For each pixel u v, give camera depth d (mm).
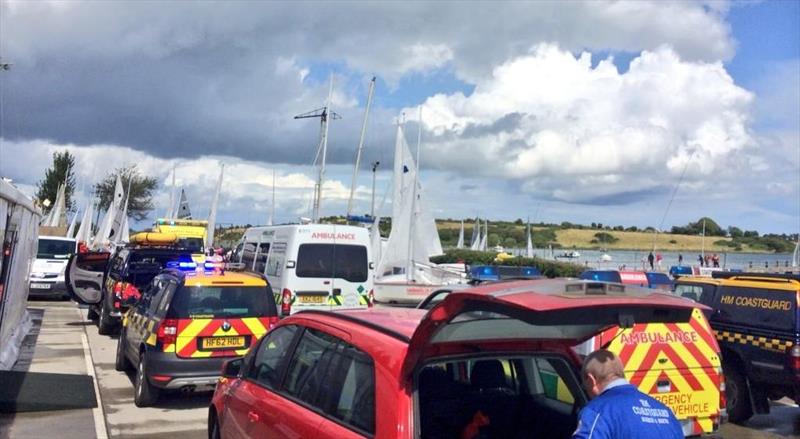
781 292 8789
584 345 5941
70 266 16125
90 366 11258
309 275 13688
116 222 36812
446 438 3816
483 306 3018
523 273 21469
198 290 8688
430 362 3441
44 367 10992
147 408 8758
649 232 102125
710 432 6625
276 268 14195
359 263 14156
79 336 14727
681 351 6566
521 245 90875
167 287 9156
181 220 30453
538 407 4098
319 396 3990
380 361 3547
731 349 9203
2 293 9672
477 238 58031
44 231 37781
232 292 8867
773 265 49625
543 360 4035
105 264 16812
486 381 4121
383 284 23312
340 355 3982
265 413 4438
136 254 14914
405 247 25203
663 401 6426
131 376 10656
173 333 8438
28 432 7465
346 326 4102
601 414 3246
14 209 10297
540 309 2826
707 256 53938
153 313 9117
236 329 8680
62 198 42875
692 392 6566
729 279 9602
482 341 3553
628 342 6309
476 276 21141
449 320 3150
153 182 59094
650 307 3215
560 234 101500
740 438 8539
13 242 10484
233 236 46125
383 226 33031
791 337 8516
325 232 13945
